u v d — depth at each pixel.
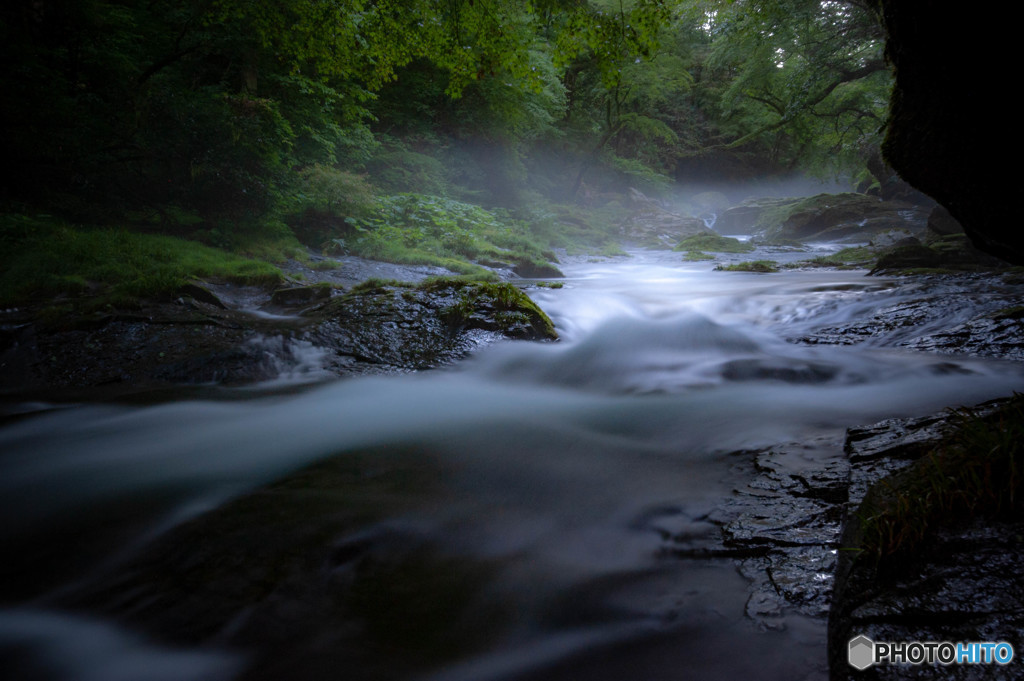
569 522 2.90
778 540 2.45
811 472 3.04
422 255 12.36
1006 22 2.66
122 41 13.05
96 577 2.56
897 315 6.99
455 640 2.10
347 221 13.04
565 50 7.51
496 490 3.28
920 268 10.35
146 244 8.90
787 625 1.97
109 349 5.91
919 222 28.59
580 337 7.10
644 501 3.04
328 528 2.89
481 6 7.72
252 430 4.36
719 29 25.19
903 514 2.03
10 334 5.96
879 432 3.16
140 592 2.44
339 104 17.34
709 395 4.97
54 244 8.11
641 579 2.38
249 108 11.78
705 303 8.69
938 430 2.80
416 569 2.53
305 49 9.64
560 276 14.58
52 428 4.40
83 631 2.24
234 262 9.15
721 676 1.81
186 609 2.32
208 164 10.87
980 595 1.69
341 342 6.28
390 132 21.67
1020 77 2.76
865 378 5.23
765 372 5.57
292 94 15.72
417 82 22.09
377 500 3.19
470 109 23.86
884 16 3.21
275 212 11.92
